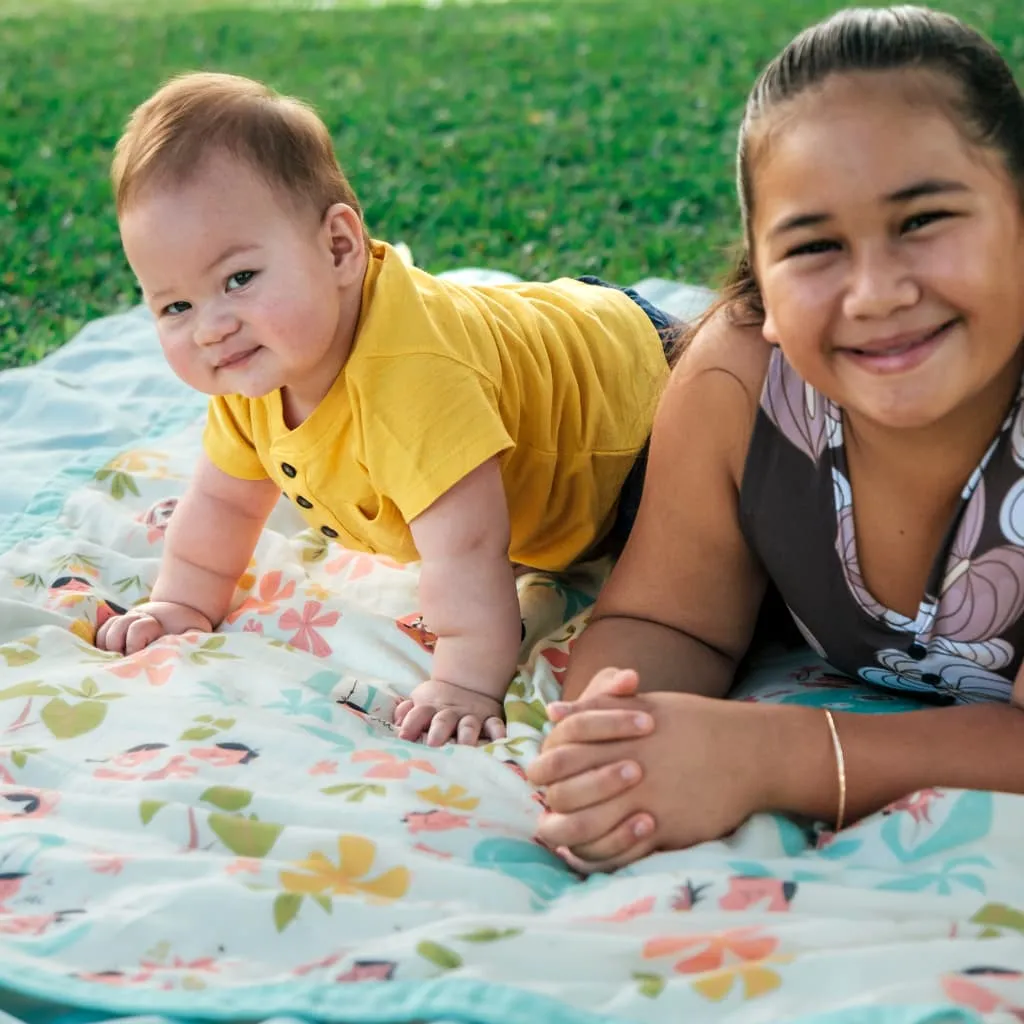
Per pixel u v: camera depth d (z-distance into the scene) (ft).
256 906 5.89
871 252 5.63
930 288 5.60
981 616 6.75
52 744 7.47
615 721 6.38
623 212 19.30
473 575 8.07
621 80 26.63
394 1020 5.14
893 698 7.78
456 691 8.04
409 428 7.99
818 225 5.69
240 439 8.82
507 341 8.75
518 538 9.30
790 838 6.48
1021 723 6.54
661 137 22.38
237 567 9.24
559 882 6.46
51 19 35.83
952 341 5.70
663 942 5.52
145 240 7.77
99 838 6.53
